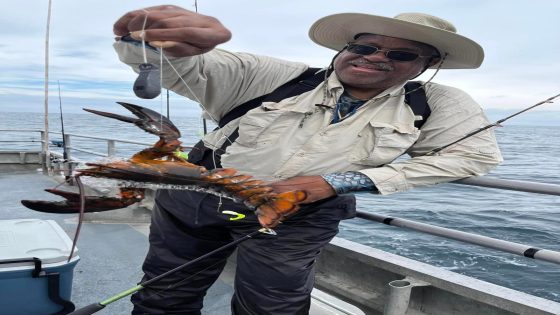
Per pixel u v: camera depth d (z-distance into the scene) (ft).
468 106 7.38
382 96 6.88
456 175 7.02
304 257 7.11
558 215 52.75
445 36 6.72
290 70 7.50
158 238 7.88
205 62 6.55
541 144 276.41
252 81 7.22
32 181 26.81
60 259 8.95
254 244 7.11
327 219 7.22
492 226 46.93
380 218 9.32
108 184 4.95
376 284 10.66
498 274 30.60
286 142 6.81
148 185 5.17
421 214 52.65
